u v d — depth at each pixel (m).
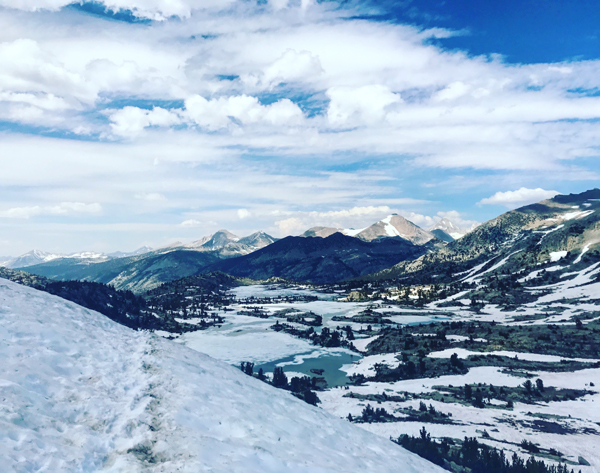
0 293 19.39
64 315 19.92
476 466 49.06
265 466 11.71
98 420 11.75
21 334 15.15
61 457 9.38
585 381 105.69
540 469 47.06
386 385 115.94
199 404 14.70
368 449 18.92
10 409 10.15
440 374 123.25
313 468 12.90
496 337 169.00
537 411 83.62
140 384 15.05
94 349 16.89
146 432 11.61
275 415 17.50
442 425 71.88
